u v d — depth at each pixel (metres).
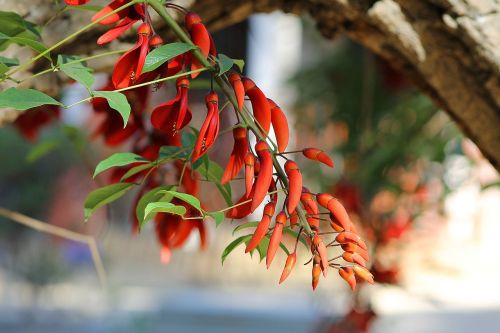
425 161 2.10
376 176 2.06
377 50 1.14
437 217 2.17
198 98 2.35
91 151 2.34
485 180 2.08
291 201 0.88
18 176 4.72
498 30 1.03
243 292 5.31
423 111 2.07
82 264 5.33
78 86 1.41
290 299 5.05
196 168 0.96
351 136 2.20
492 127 1.09
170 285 5.57
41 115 1.29
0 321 4.50
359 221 1.92
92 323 4.55
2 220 4.89
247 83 0.91
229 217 0.94
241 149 0.91
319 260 0.88
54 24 1.09
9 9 1.07
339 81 2.37
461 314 4.17
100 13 0.93
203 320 4.54
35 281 4.96
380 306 4.19
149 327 4.39
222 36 2.53
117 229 6.10
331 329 1.91
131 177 1.06
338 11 1.11
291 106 2.53
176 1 1.09
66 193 4.62
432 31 1.06
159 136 1.06
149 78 0.94
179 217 1.02
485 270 4.88
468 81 1.07
